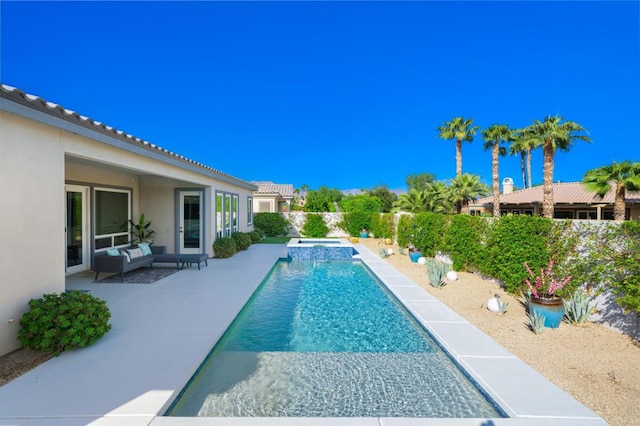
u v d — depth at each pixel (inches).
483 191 988.6
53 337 182.1
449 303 302.2
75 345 191.8
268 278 435.8
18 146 184.5
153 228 530.3
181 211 535.2
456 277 399.5
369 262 538.3
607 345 206.4
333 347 223.3
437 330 231.9
